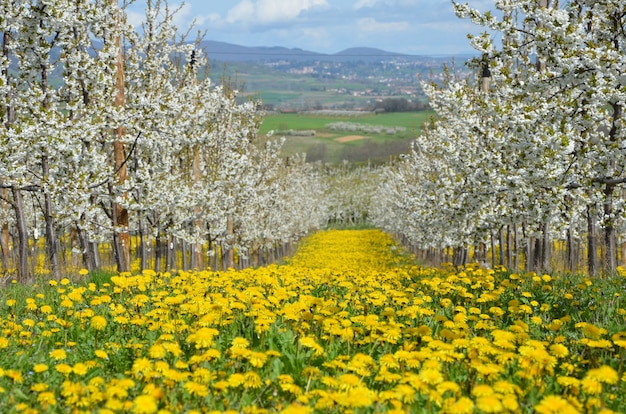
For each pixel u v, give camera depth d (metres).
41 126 11.77
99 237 14.55
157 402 4.35
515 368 5.47
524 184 11.23
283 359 5.55
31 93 11.87
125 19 15.63
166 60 16.38
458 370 5.41
